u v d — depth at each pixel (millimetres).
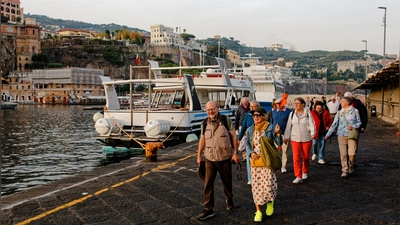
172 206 6844
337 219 6043
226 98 21594
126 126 17641
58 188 8164
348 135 9102
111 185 8367
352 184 8398
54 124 45594
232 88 22312
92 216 6270
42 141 28734
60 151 23422
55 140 29375
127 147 17672
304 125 8508
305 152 8609
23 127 41281
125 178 9078
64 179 9109
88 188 8078
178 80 18750
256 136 6258
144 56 172875
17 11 186875
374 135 19094
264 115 6266
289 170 10047
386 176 9203
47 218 6152
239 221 6043
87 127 41469
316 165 10836
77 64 166750
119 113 17734
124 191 7875
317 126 10891
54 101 128875
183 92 20906
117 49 171000
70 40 178375
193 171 9945
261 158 6039
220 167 6312
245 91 25656
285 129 8938
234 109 22734
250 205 6887
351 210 6492
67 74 129750
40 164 18891
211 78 21156
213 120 6379
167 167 10508
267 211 6242
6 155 21875
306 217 6160
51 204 6910
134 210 6605
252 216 6277
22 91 134000
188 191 7891
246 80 25656
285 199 7242
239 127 11133
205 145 6363
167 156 12523
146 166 10664
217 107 6383
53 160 20094
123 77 167750
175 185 8422
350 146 9195
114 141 17641
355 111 9156
